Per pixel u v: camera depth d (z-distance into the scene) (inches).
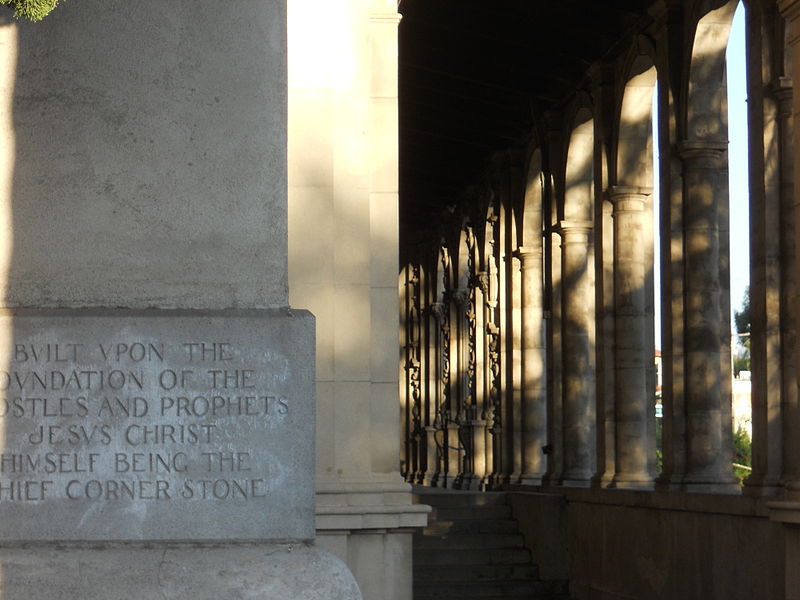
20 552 225.5
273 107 240.1
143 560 225.9
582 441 842.8
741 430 1729.8
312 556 228.5
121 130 237.6
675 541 635.5
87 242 236.1
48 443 229.0
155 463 229.6
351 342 449.7
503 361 1023.0
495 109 978.1
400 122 1072.8
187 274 236.7
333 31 458.6
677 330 674.8
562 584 783.7
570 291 855.1
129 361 231.0
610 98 777.6
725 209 671.8
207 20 239.9
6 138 236.5
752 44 571.5
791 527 462.6
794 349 551.8
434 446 1406.3
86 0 238.8
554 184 886.4
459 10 835.4
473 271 1179.9
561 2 768.9
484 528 832.9
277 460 231.1
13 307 234.7
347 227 454.0
